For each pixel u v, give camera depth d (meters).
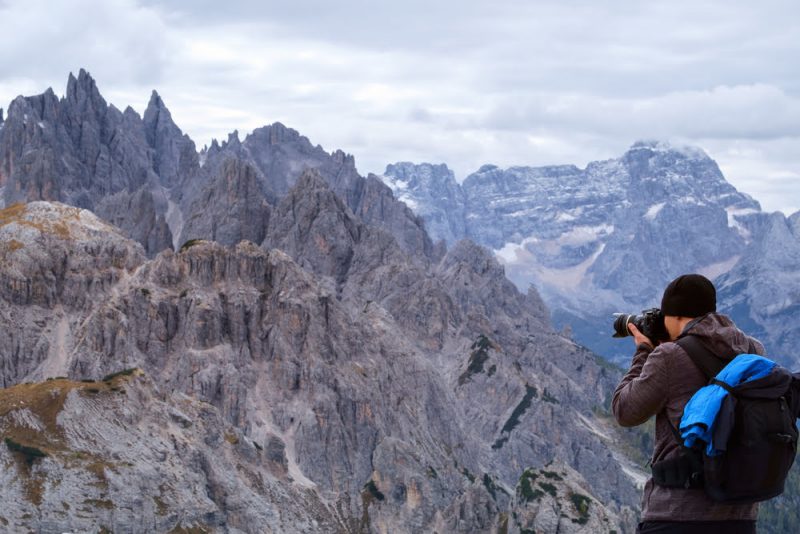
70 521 172.75
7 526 167.88
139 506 181.75
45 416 190.38
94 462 184.50
